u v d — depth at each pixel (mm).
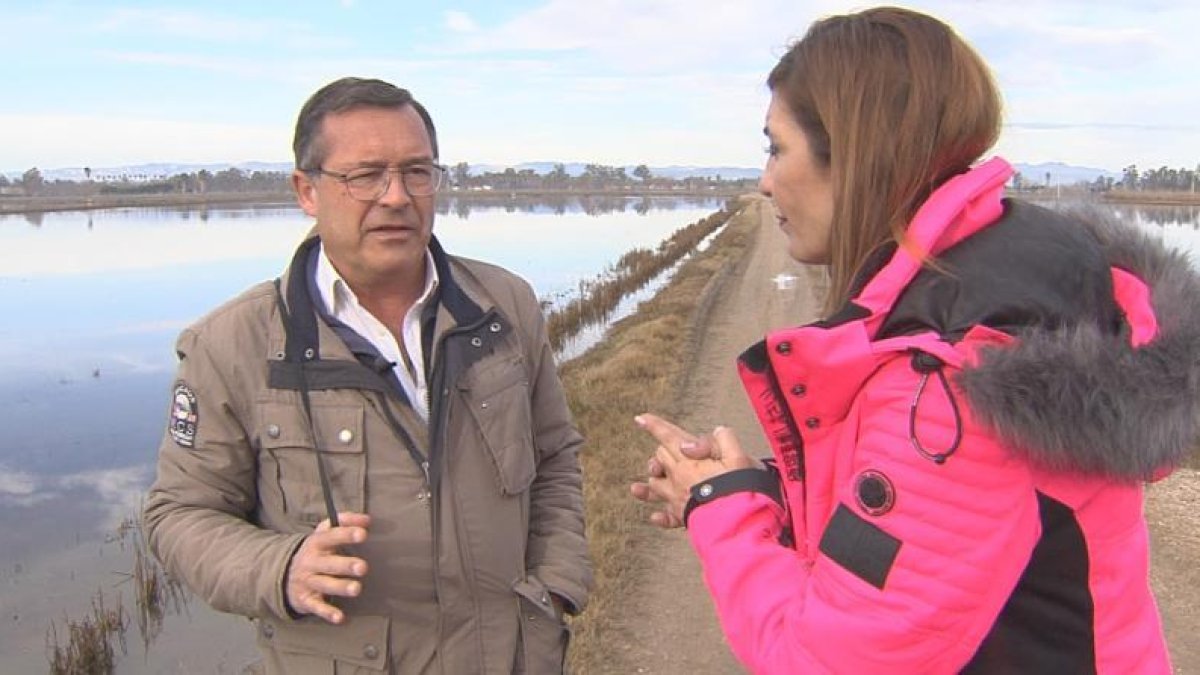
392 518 1946
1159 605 5574
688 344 15312
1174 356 1160
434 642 2006
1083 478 1169
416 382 2092
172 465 1984
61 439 12297
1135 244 1418
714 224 59344
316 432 1926
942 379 1167
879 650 1162
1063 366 1090
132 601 7488
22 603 7496
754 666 1303
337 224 1985
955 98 1290
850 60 1341
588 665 4980
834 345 1253
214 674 6359
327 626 1960
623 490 7527
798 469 1397
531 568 2232
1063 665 1179
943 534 1146
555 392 2396
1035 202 1589
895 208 1319
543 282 29031
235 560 1845
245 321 1985
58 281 33594
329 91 2023
